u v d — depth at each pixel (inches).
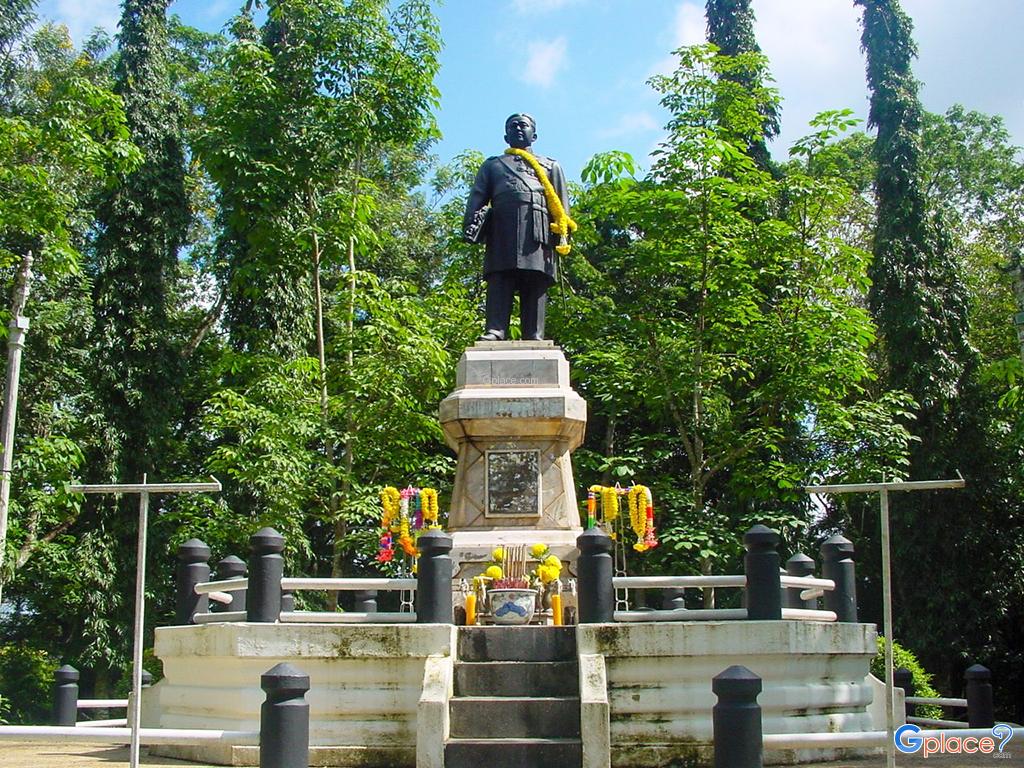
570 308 828.0
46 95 983.0
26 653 941.8
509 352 498.0
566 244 526.9
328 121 761.0
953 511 891.4
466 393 483.8
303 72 772.6
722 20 1074.7
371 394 736.3
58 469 703.1
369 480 795.4
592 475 889.5
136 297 940.0
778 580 371.9
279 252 783.1
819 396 767.1
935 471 894.4
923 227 944.3
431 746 318.0
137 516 907.4
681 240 768.3
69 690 478.9
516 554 455.2
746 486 789.2
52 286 868.6
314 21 772.6
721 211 768.3
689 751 347.6
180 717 395.9
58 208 648.4
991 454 896.3
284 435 709.9
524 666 352.8
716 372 772.0
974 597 890.7
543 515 475.8
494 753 318.0
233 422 718.5
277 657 358.3
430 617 365.4
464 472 485.7
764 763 357.4
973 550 895.7
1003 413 908.0
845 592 433.1
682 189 764.6
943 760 375.2
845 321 756.6
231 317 971.3
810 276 812.0
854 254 798.5
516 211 522.0
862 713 398.9
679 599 619.5
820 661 380.2
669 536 737.0
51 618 969.5
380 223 1080.8
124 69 985.5
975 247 1120.2
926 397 901.8
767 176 796.6
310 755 351.9
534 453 481.7
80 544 880.3
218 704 371.2
